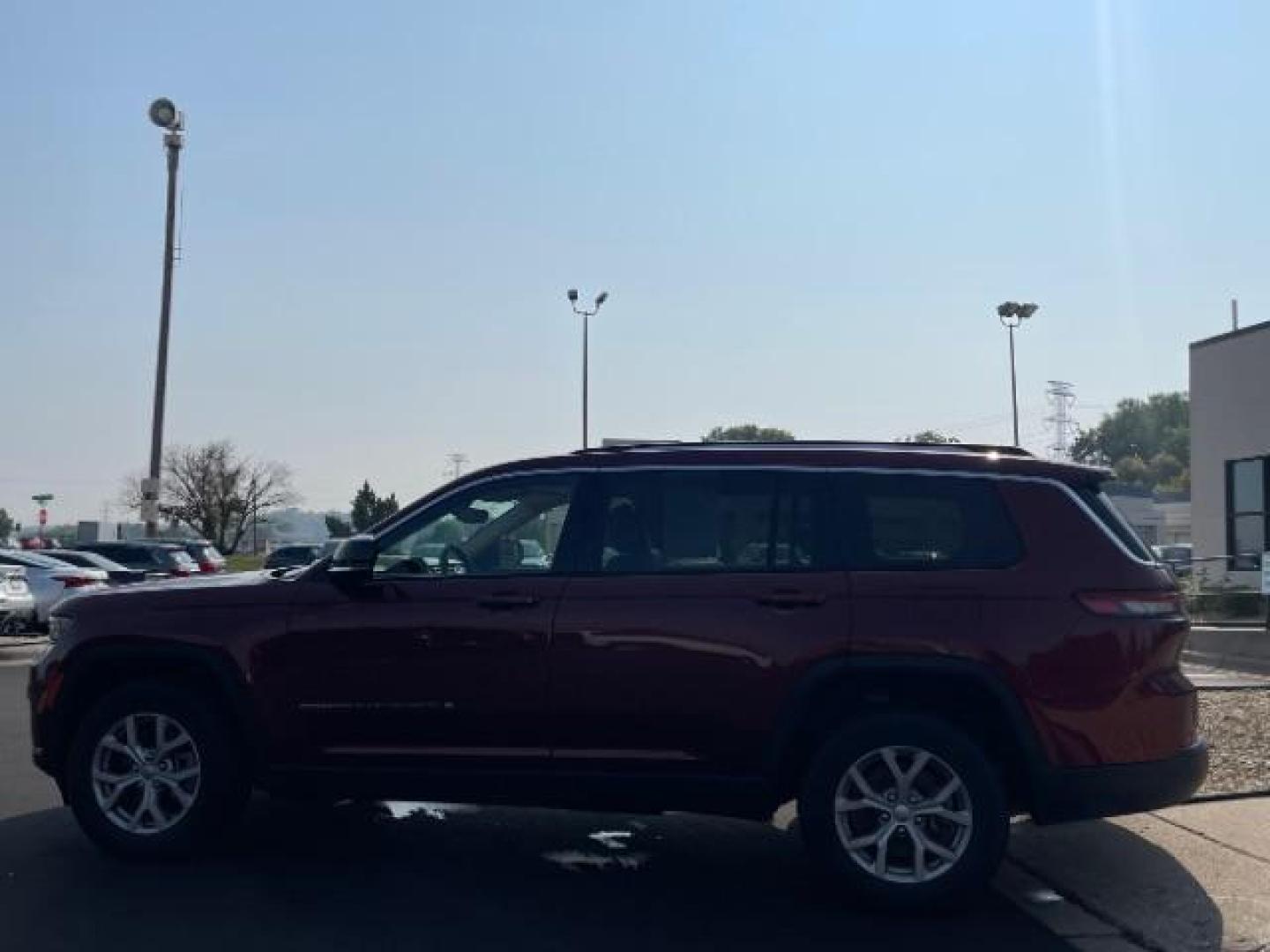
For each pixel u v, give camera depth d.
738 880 6.67
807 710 6.09
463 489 6.68
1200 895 6.27
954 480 6.27
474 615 6.38
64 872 6.64
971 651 5.97
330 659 6.52
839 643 6.05
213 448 69.88
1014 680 5.95
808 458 6.41
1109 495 6.51
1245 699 11.28
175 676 6.90
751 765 6.14
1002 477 6.26
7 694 13.73
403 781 6.47
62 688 6.86
